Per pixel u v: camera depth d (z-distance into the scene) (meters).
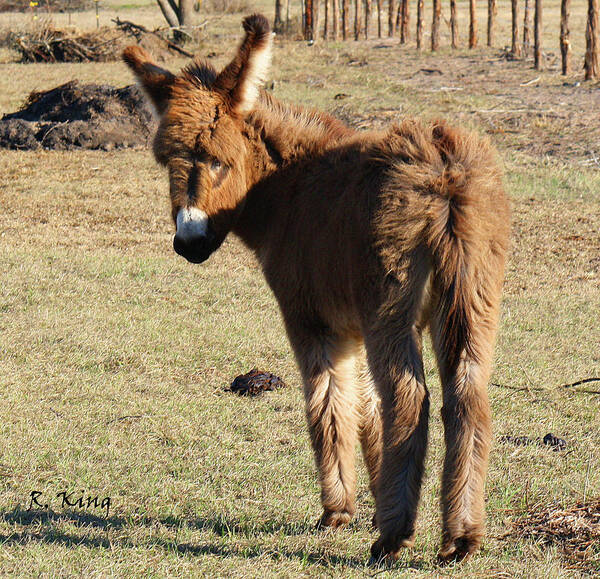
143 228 48.19
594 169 55.75
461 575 14.16
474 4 108.69
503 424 24.31
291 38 130.50
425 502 19.72
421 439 14.23
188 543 17.08
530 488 20.05
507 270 40.28
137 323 32.81
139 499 19.77
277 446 23.28
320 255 16.27
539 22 86.88
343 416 17.20
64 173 59.41
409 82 85.44
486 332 14.25
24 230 47.03
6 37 126.44
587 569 15.86
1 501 19.36
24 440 22.72
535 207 49.25
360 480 21.47
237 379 27.67
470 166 14.53
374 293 14.61
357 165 16.00
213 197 17.17
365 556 16.42
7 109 78.50
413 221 14.09
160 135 17.41
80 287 36.91
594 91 75.12
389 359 14.41
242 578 15.04
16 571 15.09
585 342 31.30
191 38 123.81
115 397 26.03
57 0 181.12
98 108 68.44
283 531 17.94
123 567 15.41
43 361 28.66
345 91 81.12
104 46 109.88
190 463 21.89
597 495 19.47
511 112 69.06
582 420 24.70
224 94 17.41
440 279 14.20
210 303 35.97
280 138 18.03
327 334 17.17
